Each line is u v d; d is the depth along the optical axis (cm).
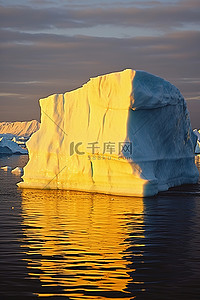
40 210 2708
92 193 3425
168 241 1986
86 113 3566
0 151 11562
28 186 3731
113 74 3356
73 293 1400
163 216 2536
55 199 3133
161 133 3647
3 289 1426
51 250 1828
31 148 3756
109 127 3381
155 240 2003
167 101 3569
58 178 3638
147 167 3353
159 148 3644
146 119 3456
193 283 1481
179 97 3897
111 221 2394
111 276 1538
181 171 4125
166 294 1397
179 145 4028
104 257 1742
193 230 2197
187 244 1939
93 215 2555
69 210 2711
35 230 2173
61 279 1510
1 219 2442
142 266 1641
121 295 1388
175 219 2456
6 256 1744
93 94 3472
